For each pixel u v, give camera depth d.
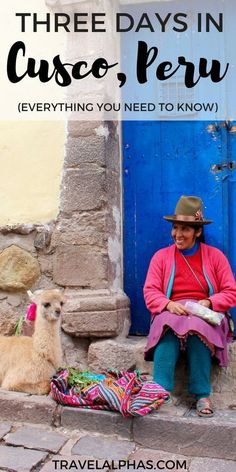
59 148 3.96
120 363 3.63
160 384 3.20
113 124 4.03
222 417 3.09
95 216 3.85
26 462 2.77
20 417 3.27
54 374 3.42
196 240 3.62
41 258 3.97
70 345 3.82
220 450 2.91
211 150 3.98
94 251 3.84
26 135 4.03
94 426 3.13
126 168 4.13
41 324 3.40
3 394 3.37
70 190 3.90
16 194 4.03
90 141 3.87
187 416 3.11
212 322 3.21
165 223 4.08
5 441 3.02
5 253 4.02
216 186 3.96
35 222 3.98
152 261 3.63
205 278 3.50
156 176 4.10
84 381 3.35
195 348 3.19
